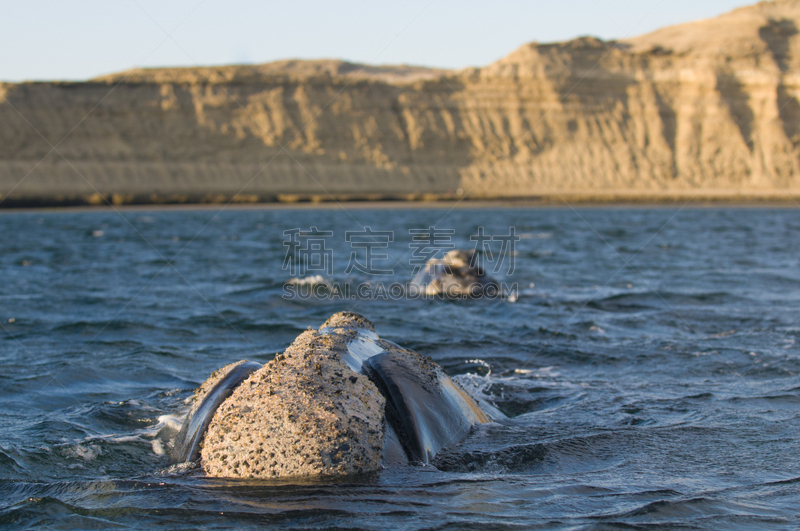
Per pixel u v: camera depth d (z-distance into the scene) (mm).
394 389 8758
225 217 84250
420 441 8203
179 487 7375
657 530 6312
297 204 125375
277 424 7656
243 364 9328
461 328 17516
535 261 33969
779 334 16406
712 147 152625
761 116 155125
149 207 116812
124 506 6969
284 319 18828
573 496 7148
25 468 8391
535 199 134500
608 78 159250
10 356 14594
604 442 8977
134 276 28062
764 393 11469
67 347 15539
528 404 11125
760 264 32469
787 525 6398
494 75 160625
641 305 20875
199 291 23812
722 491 7250
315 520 6520
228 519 6594
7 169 129750
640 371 13258
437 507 6820
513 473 7879
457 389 9906
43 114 137750
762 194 141000
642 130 156000
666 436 9219
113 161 138375
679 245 43781
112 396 11766
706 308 20266
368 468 7645
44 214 92875
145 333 17094
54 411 10922
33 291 23812
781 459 8281
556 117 155875
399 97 156625
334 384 8141
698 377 12734
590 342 15867
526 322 18281
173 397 11672
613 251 39719
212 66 160625
